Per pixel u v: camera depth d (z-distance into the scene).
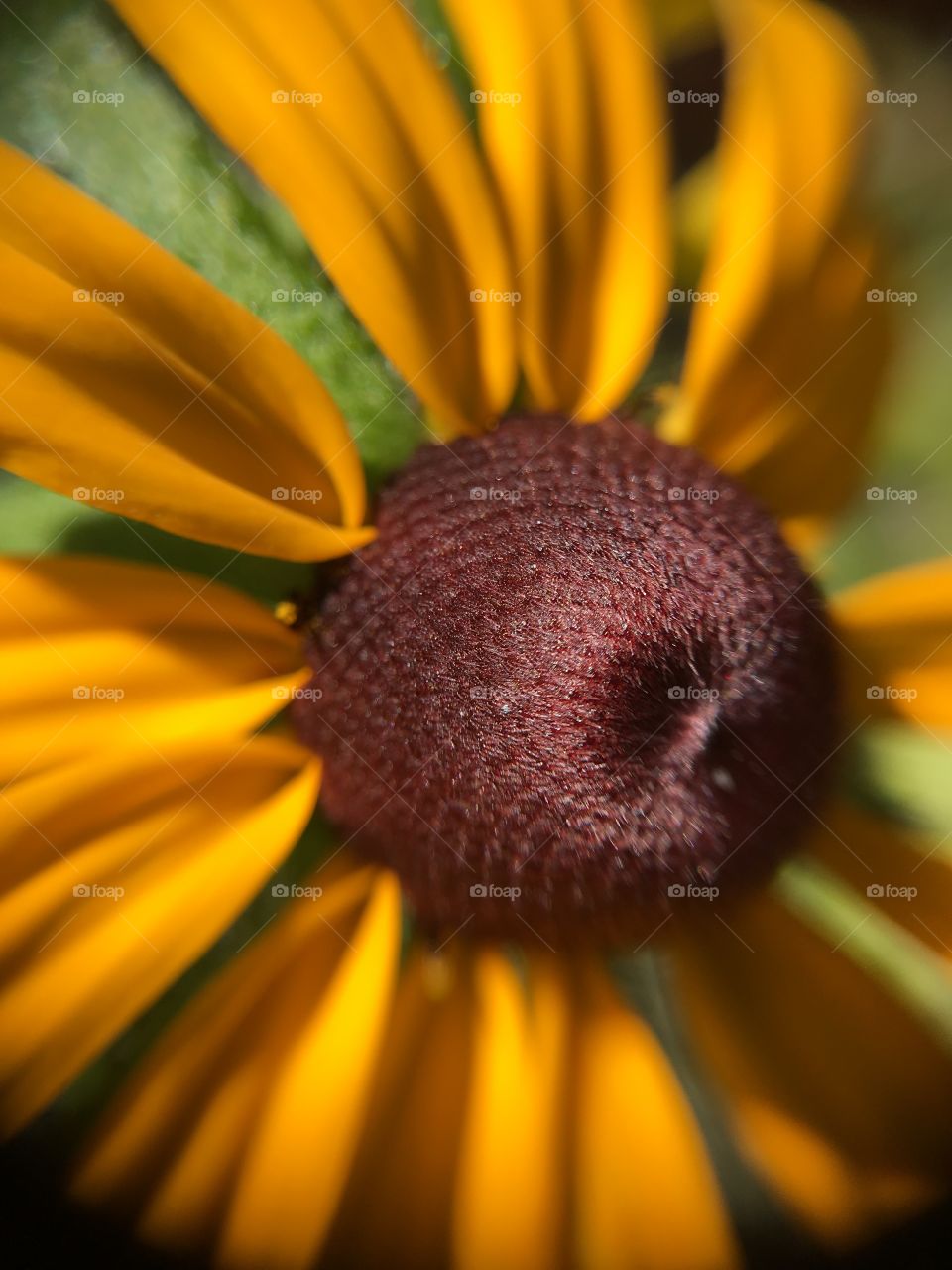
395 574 0.06
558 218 0.06
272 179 0.06
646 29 0.07
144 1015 0.06
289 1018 0.06
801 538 0.07
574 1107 0.07
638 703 0.06
